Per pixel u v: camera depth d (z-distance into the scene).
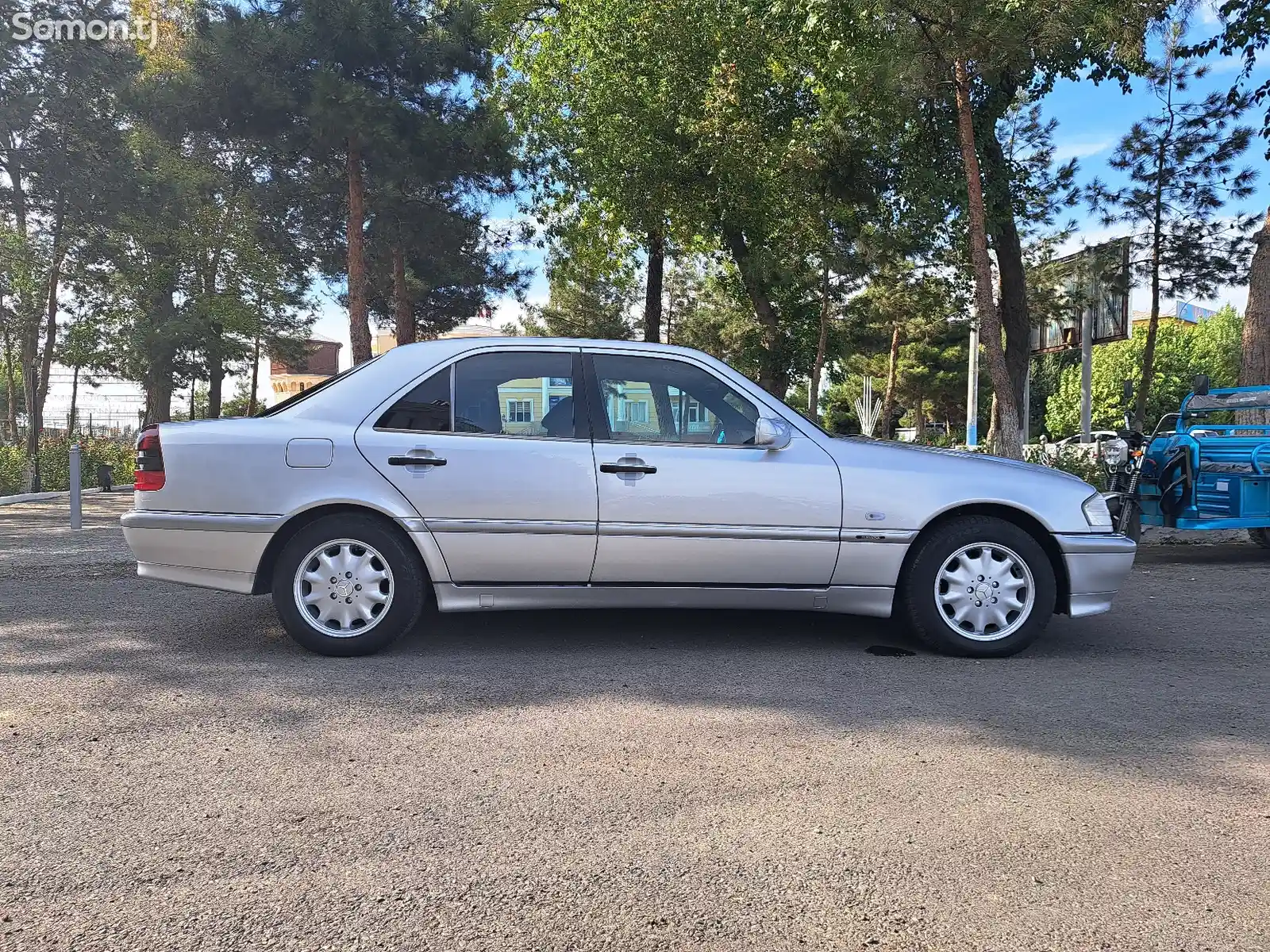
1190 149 14.84
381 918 2.28
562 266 26.86
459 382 4.95
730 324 34.47
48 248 20.62
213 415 26.81
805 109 19.80
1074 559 4.94
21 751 3.41
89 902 2.35
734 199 20.41
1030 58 11.10
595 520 4.79
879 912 2.33
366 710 3.91
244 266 23.03
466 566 4.78
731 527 4.83
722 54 18.95
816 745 3.52
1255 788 3.12
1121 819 2.88
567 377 4.98
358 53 15.97
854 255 16.47
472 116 17.50
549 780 3.16
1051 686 4.34
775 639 5.29
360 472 4.74
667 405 5.01
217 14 16.42
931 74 11.15
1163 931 2.24
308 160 20.70
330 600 4.77
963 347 45.91
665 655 4.88
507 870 2.53
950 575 4.89
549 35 23.08
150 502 4.77
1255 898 2.40
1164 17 11.48
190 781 3.14
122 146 20.14
